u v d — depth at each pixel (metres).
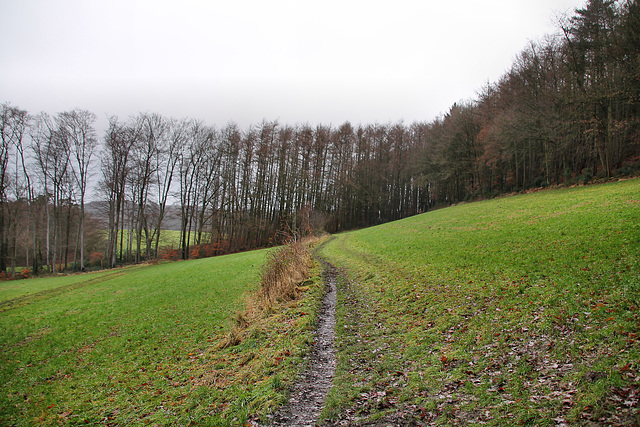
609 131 36.81
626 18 34.03
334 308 15.15
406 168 78.06
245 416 7.24
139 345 14.30
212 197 58.12
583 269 11.88
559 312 9.29
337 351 10.49
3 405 10.16
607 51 35.72
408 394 7.36
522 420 5.64
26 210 48.94
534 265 13.83
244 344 11.94
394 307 13.87
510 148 51.12
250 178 64.00
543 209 27.52
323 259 30.59
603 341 7.37
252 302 16.50
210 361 11.27
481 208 40.72
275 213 68.69
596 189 31.73
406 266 19.80
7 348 15.58
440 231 30.23
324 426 6.64
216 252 59.47
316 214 58.00
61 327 17.92
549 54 43.22
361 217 82.94
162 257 53.72
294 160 68.44
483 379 7.31
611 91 35.47
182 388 9.58
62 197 47.94
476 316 10.82
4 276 43.16
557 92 41.47
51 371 12.52
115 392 10.23
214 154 57.72
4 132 44.41
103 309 20.95
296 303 15.64
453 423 6.05
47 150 46.16
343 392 7.86
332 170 75.00
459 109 63.12
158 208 54.16
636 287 9.35
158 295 23.36
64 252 55.62
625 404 5.33
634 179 31.94
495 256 16.84
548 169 46.84
